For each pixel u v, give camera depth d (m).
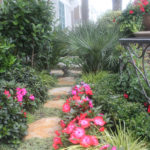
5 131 1.92
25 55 4.00
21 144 1.98
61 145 1.84
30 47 3.96
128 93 2.65
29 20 3.76
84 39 4.04
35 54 4.12
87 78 3.87
